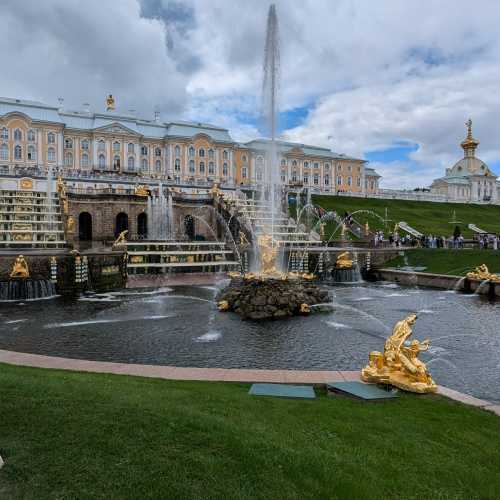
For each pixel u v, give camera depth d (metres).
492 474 7.37
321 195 92.50
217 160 114.44
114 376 12.54
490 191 154.75
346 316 26.30
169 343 19.95
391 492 6.61
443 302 32.50
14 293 32.28
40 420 8.05
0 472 6.44
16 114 95.31
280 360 17.42
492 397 13.79
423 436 8.60
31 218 55.84
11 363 14.20
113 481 6.34
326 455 7.44
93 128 103.38
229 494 6.17
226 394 10.73
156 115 118.00
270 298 26.27
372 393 11.14
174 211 64.88
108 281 38.44
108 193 61.00
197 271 46.75
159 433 7.72
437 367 16.73
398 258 52.16
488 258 45.06
